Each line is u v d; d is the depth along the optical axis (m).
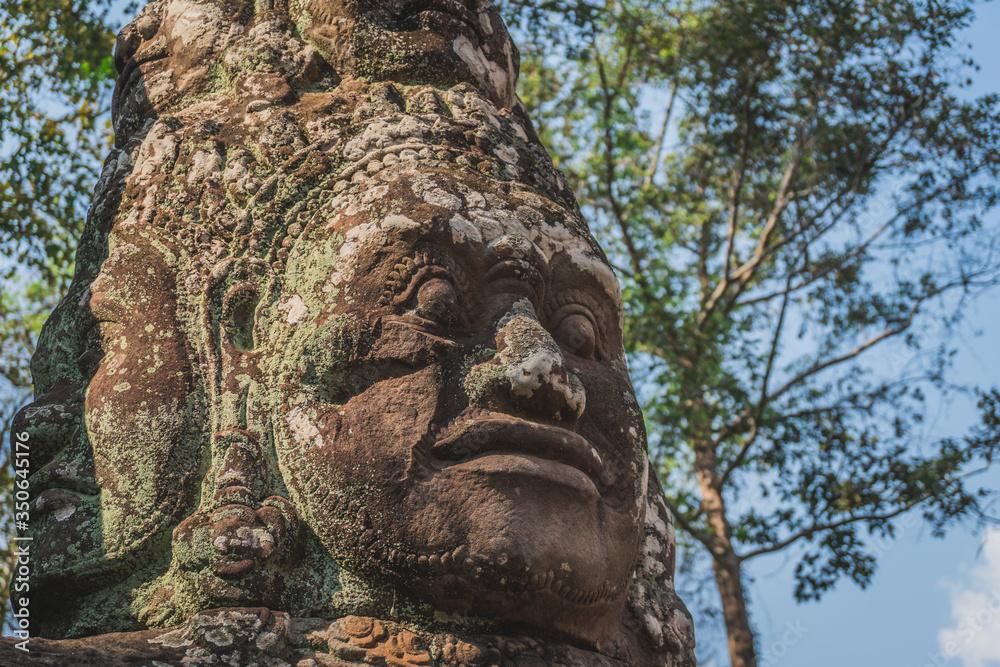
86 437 2.30
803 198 10.05
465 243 2.34
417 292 2.27
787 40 9.59
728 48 9.66
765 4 9.42
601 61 9.93
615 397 2.53
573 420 2.27
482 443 2.11
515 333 2.24
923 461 8.98
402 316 2.25
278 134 2.63
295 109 2.73
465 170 2.55
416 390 2.16
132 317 2.39
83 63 5.78
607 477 2.39
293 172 2.55
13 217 5.66
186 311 2.38
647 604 2.61
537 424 2.16
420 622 2.08
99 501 2.21
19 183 5.68
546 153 3.05
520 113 3.31
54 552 2.17
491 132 2.75
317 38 2.94
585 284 2.58
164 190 2.61
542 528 2.07
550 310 2.52
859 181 9.61
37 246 5.77
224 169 2.63
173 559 2.13
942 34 9.12
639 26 10.24
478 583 2.03
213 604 2.02
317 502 2.12
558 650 2.17
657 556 2.79
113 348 2.38
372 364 2.21
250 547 2.05
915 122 9.34
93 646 1.88
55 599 2.19
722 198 10.88
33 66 5.86
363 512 2.07
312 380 2.24
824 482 9.24
